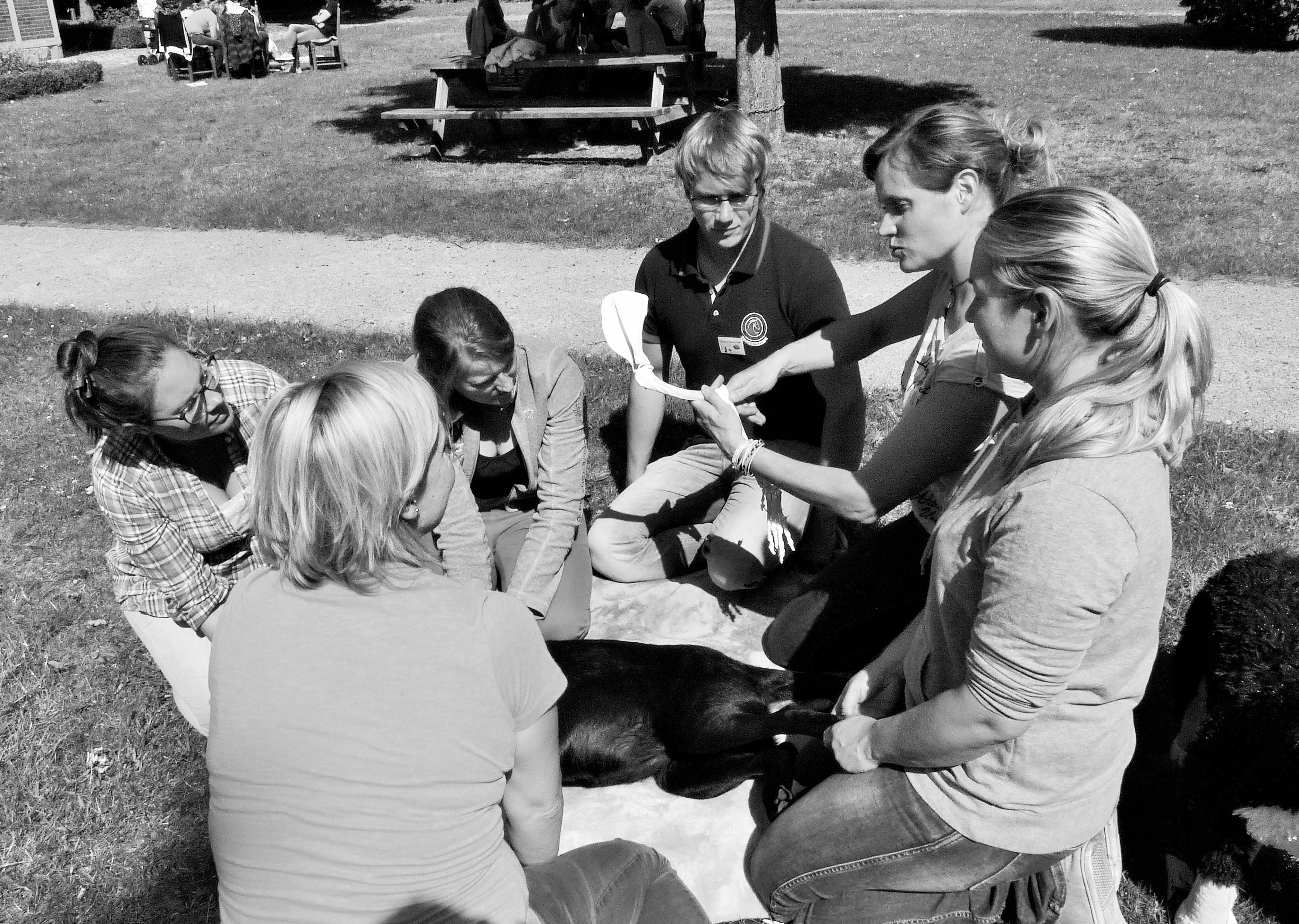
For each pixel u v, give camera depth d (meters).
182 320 7.25
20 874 2.89
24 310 7.67
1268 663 2.37
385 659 1.61
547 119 13.02
